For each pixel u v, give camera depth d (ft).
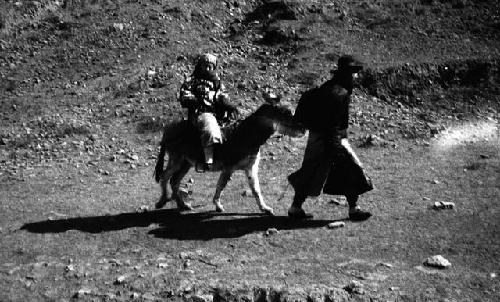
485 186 30.30
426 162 35.06
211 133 26.03
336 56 50.65
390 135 40.22
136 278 21.07
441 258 21.52
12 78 50.60
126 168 35.58
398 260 22.06
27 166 36.24
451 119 43.04
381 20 55.52
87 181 33.37
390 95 46.24
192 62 51.70
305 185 25.89
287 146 38.73
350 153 25.48
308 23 55.98
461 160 35.19
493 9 55.21
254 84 47.39
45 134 41.29
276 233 24.95
